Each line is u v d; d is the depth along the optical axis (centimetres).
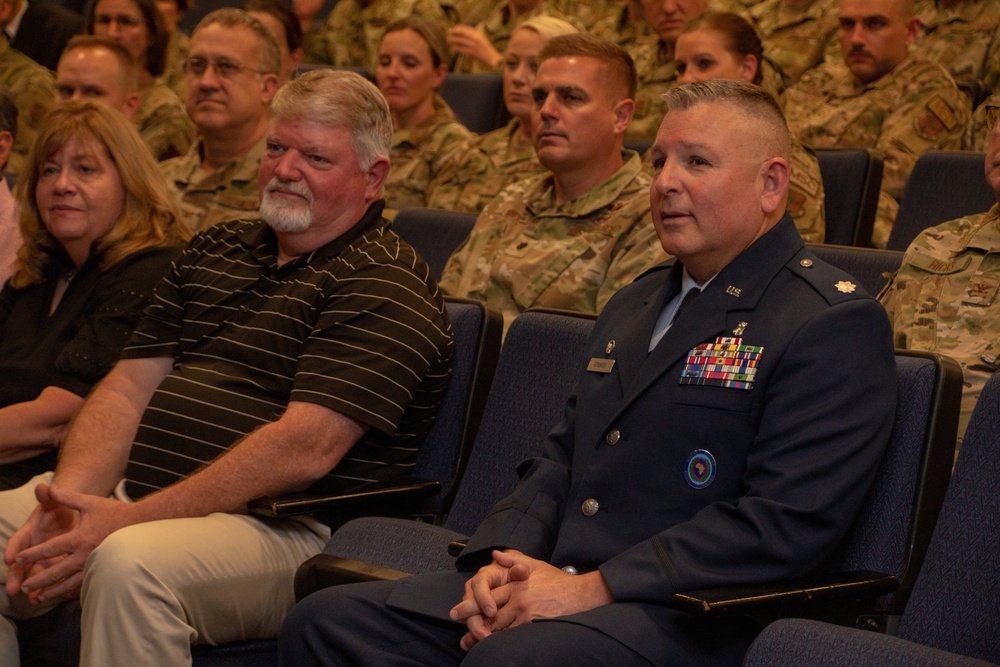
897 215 392
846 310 219
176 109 595
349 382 278
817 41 573
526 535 236
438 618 223
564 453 250
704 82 237
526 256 373
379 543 258
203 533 262
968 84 508
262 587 269
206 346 308
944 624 202
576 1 668
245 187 461
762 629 198
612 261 363
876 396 215
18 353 349
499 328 303
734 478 219
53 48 674
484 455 284
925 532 218
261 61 462
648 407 229
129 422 313
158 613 249
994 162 301
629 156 386
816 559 207
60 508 282
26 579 278
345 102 302
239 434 291
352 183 304
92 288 345
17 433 324
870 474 212
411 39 547
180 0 718
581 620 204
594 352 255
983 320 297
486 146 527
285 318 296
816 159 412
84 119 348
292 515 268
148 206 353
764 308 227
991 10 538
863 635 175
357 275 294
